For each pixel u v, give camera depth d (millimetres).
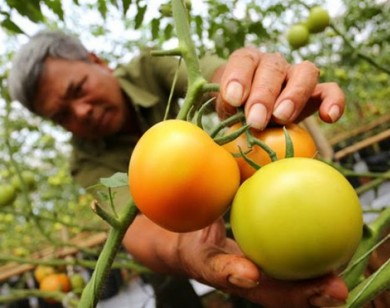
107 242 464
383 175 979
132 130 1454
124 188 1142
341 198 380
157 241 886
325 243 373
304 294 419
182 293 1572
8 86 1405
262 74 504
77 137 1453
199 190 399
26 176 1454
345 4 1807
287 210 375
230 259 454
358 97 2871
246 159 440
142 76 1355
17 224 2049
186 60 484
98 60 1475
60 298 1422
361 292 437
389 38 1765
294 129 493
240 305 1374
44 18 863
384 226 537
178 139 404
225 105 513
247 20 1392
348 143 2797
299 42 1350
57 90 1316
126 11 762
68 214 2133
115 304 2143
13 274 1844
